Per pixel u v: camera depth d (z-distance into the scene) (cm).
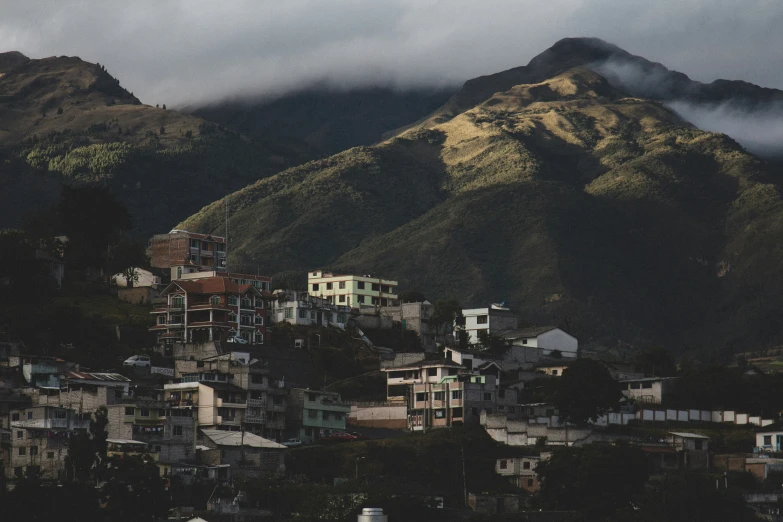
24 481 19862
